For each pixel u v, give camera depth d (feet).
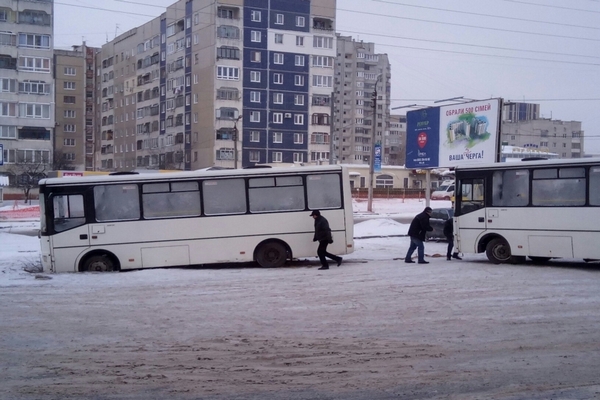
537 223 57.67
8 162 239.30
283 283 48.32
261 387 22.80
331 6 265.75
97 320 35.04
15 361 26.48
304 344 29.30
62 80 324.19
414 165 120.47
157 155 280.92
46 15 244.42
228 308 38.42
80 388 22.71
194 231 57.77
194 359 26.76
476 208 61.21
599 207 54.75
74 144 326.44
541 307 38.32
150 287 46.75
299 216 58.70
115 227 56.95
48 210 56.54
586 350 28.19
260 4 251.19
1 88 238.89
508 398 21.44
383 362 26.21
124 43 308.60
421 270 55.36
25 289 45.85
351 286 46.62
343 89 410.93
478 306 38.68
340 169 59.47
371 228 108.17
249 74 250.37
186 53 260.83
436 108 114.83
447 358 26.84
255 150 252.21
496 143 101.91
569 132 339.98
